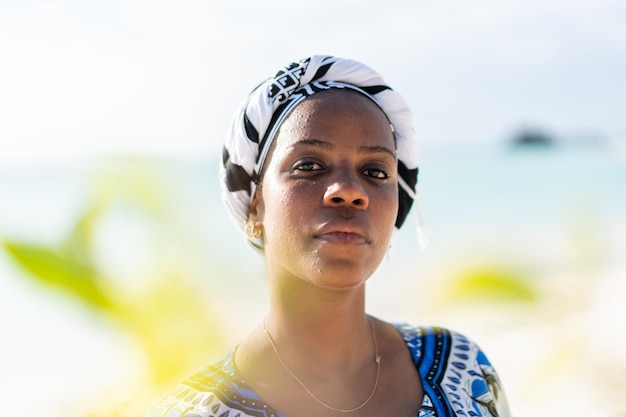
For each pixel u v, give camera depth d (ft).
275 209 6.28
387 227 6.39
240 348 6.90
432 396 6.81
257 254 7.23
